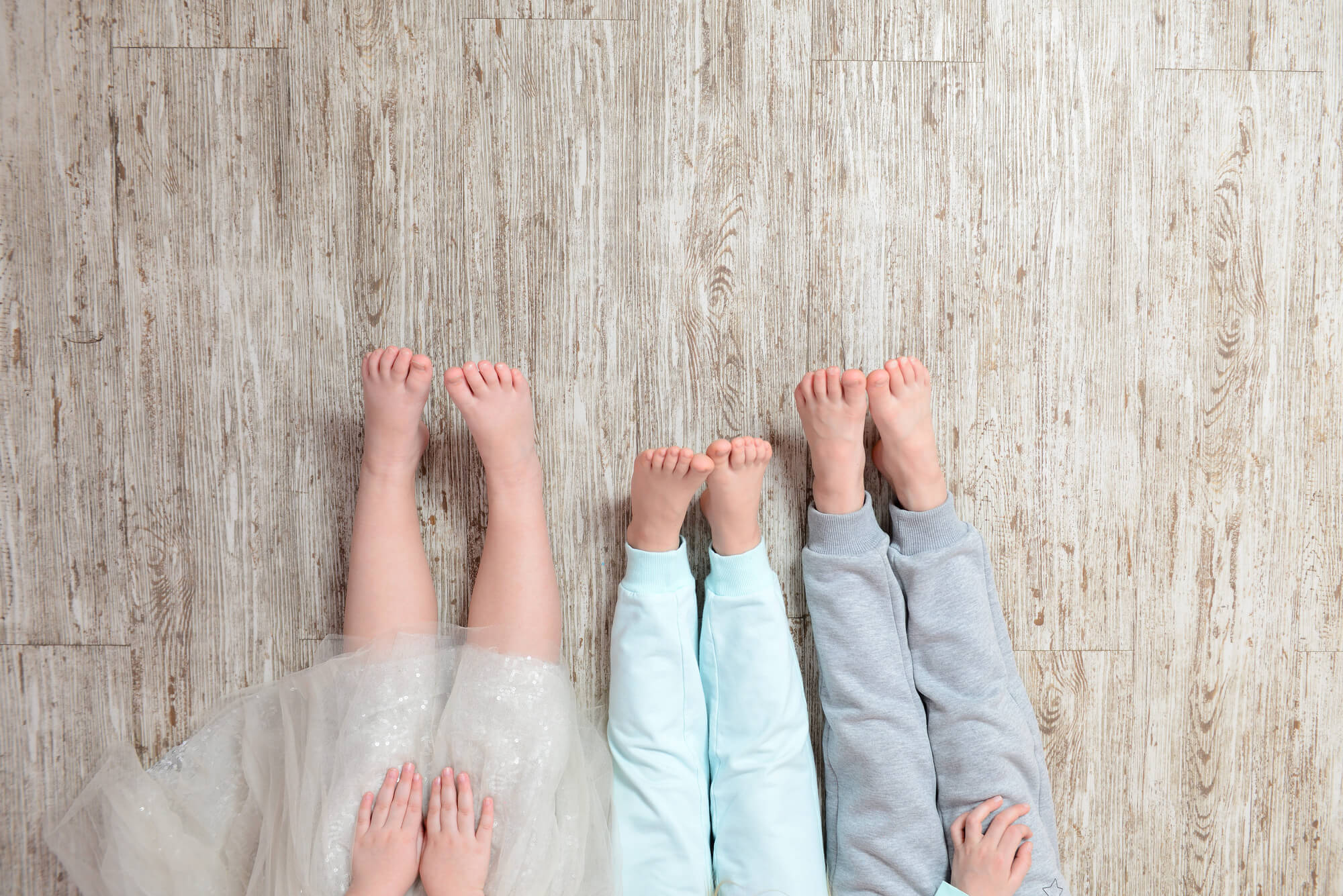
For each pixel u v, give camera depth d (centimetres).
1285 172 101
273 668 100
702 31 99
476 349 101
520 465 95
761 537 97
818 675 103
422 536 101
